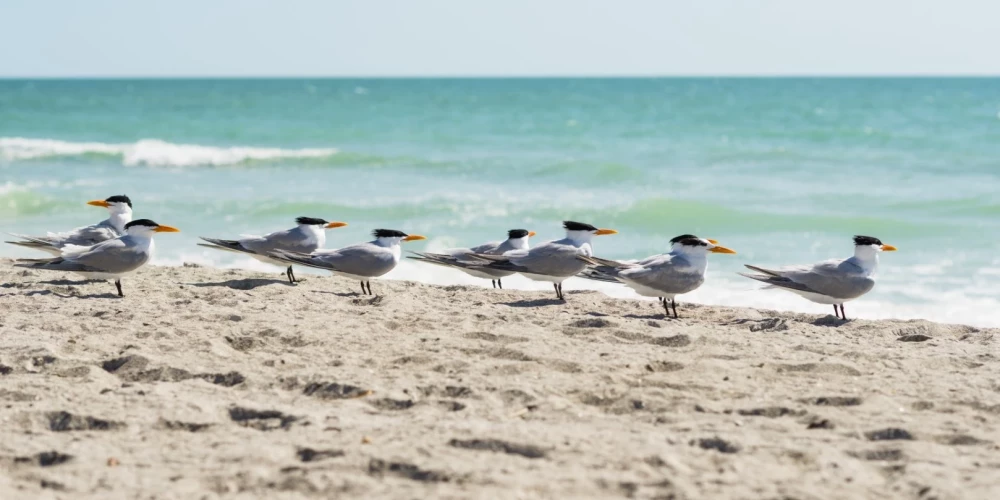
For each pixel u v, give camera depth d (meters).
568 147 32.69
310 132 37.84
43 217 18.66
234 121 45.81
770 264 14.48
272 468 4.80
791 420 5.71
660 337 7.86
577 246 9.99
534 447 5.07
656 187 23.39
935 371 6.91
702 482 4.61
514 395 6.15
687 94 89.69
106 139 36.94
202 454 5.03
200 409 5.78
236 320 8.34
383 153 31.52
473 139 35.56
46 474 4.73
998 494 4.44
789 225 18.02
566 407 5.90
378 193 22.14
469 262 10.30
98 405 5.84
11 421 5.54
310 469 4.75
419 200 20.62
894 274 13.57
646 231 17.77
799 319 9.41
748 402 6.03
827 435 5.39
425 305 9.45
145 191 22.14
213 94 92.44
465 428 5.37
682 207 18.92
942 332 8.80
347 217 18.84
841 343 7.92
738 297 12.05
